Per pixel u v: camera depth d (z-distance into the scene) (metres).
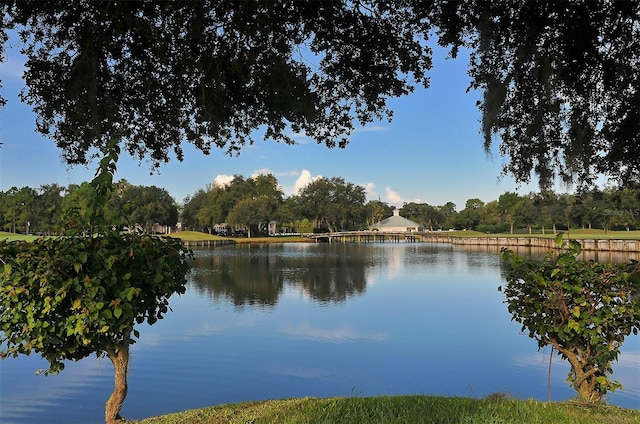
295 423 3.69
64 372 8.59
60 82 4.99
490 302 18.02
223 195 86.38
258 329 13.04
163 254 3.52
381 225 104.38
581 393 4.45
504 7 4.21
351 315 15.32
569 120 4.70
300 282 25.30
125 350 3.68
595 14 4.09
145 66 5.12
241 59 4.73
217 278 27.31
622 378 7.82
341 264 37.66
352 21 4.90
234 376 8.66
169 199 74.50
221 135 5.73
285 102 5.12
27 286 3.11
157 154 5.73
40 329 3.14
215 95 5.02
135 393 7.78
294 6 4.65
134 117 5.50
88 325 3.20
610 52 4.27
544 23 4.17
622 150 4.76
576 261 4.27
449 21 4.49
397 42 4.97
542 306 4.31
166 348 10.73
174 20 4.54
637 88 4.27
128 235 3.49
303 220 99.75
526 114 4.83
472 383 8.45
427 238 88.94
